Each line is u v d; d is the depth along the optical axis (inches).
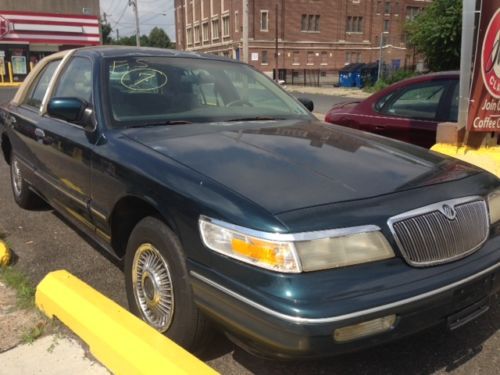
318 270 91.6
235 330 96.2
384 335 93.7
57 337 122.3
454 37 1058.7
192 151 121.6
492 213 117.9
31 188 204.8
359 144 133.9
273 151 122.5
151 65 162.4
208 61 176.7
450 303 100.8
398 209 101.0
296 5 2267.5
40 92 199.5
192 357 104.7
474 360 120.6
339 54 2407.7
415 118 239.5
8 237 193.2
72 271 165.5
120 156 127.9
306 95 1221.1
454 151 195.3
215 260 98.4
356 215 97.0
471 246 108.5
